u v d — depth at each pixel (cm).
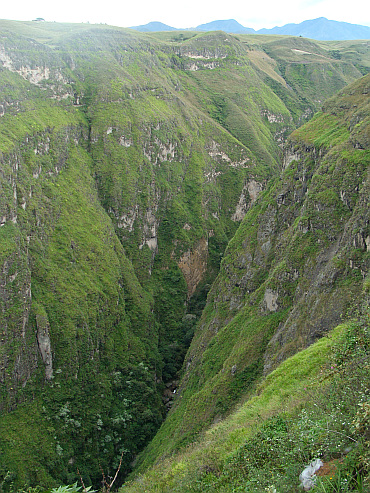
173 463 2648
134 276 10788
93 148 12106
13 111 9794
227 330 6950
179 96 16638
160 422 7906
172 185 13438
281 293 5966
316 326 4653
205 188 14375
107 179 11719
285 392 2745
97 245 9675
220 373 6100
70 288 8281
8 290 6988
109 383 8156
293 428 1761
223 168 15700
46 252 8406
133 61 15200
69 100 12175
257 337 5891
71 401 7412
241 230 8506
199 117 16175
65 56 12962
